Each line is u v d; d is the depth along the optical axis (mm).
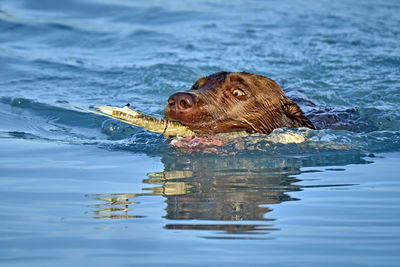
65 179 21375
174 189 19844
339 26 56344
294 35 53375
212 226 16094
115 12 62188
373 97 38094
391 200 18297
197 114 25484
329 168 22766
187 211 17406
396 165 23188
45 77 42688
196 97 25672
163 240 15094
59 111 34844
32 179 21391
